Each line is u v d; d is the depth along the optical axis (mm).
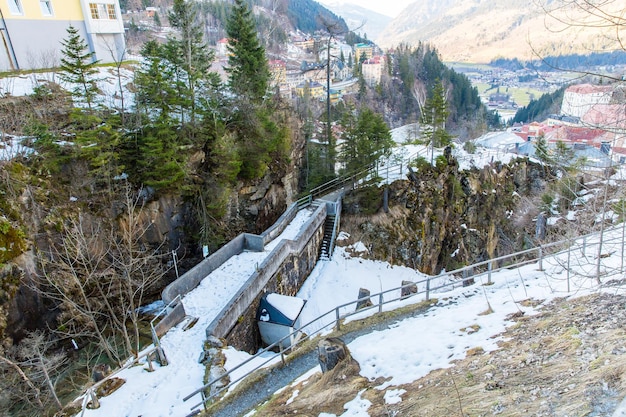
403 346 9445
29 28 24328
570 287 10953
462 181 30828
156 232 19641
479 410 5945
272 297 16297
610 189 14219
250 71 25547
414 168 28031
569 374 6070
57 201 16703
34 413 13117
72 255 15672
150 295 19375
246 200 24328
